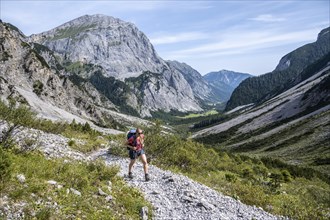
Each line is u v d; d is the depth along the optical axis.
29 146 12.94
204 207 11.63
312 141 101.44
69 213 8.01
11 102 15.23
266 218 12.99
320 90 160.25
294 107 169.00
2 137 11.99
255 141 133.62
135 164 17.22
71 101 161.75
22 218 7.08
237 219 11.77
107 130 106.94
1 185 7.87
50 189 8.80
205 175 20.95
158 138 21.44
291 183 31.84
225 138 167.38
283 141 114.81
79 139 22.45
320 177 48.28
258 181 24.34
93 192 9.79
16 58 140.88
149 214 9.88
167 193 12.62
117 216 8.91
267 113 186.12
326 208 19.70
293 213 15.44
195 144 29.44
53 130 22.61
